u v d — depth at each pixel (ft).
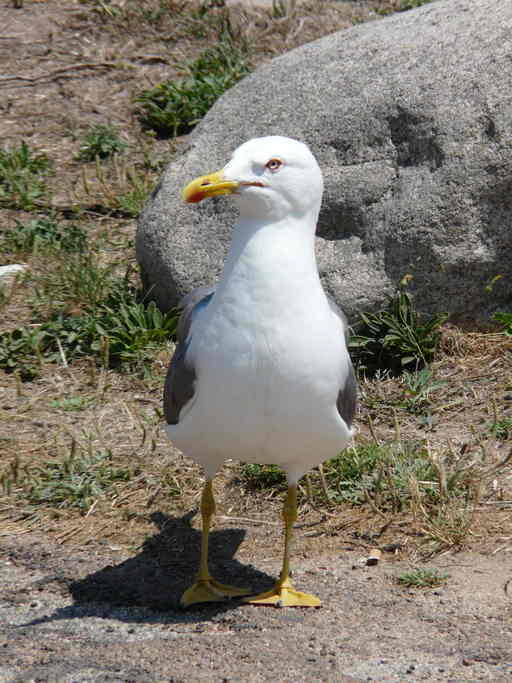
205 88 40.16
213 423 16.19
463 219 25.20
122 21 45.91
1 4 46.70
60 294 29.27
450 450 21.59
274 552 19.17
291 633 16.24
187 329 17.84
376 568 18.42
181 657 15.55
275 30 45.75
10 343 26.94
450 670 15.10
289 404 15.79
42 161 37.01
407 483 20.66
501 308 26.09
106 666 15.34
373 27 28.91
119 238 32.99
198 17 46.52
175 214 27.53
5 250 32.14
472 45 26.40
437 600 17.21
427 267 25.41
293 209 15.85
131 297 28.48
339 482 21.29
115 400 25.02
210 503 17.71
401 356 25.55
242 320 15.62
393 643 15.87
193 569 18.63
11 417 24.12
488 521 19.71
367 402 24.50
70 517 20.49
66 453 22.56
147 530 20.02
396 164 26.04
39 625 16.79
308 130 26.99
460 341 25.90
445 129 25.44
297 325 15.64
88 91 41.73
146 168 37.37
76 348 26.81
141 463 22.20
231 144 27.89
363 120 26.43
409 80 26.32
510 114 25.27
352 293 25.61
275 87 28.22
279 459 16.85
